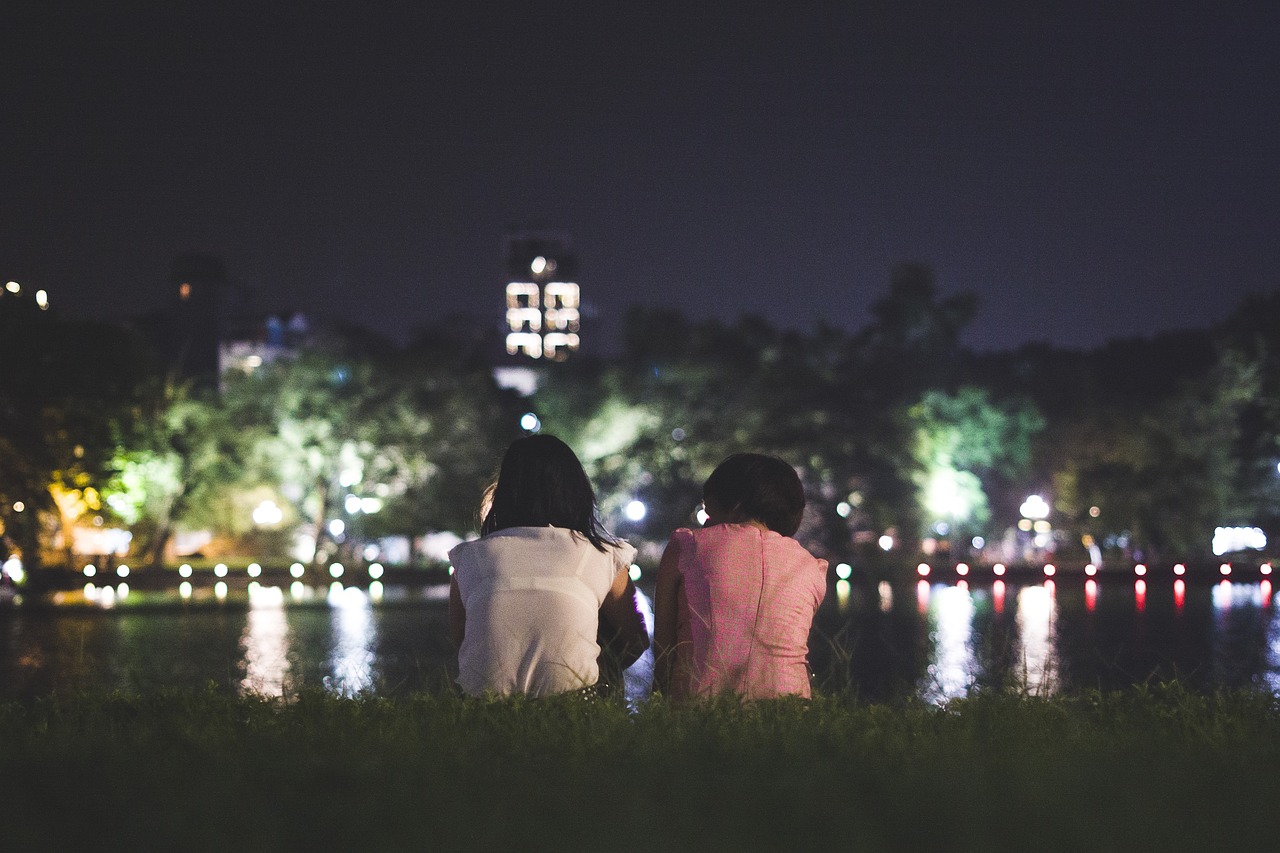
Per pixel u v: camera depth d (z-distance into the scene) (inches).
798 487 265.0
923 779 127.3
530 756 156.5
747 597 241.8
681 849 102.8
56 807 119.1
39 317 2126.0
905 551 2679.6
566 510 244.7
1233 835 108.7
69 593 2144.4
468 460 2795.3
